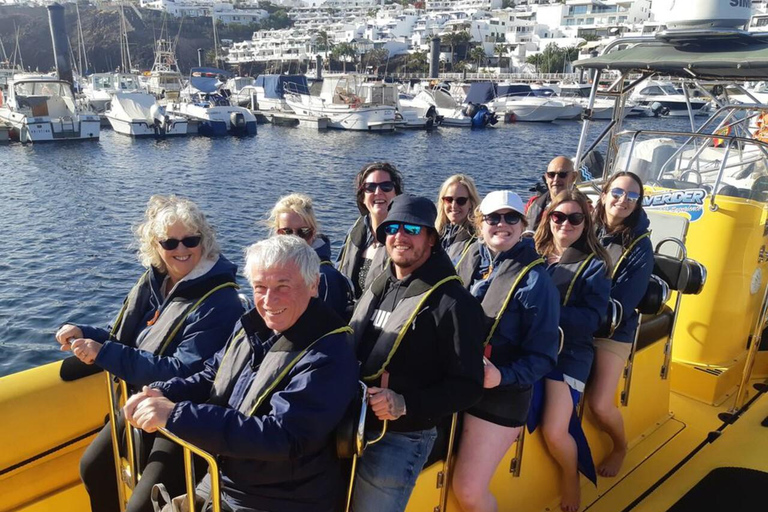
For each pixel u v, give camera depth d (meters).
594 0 111.81
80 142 41.81
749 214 4.12
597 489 3.38
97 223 20.50
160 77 65.38
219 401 2.18
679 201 4.35
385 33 132.62
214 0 165.25
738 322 4.32
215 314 2.59
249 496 2.08
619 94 5.39
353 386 2.04
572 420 3.20
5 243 17.92
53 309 13.12
